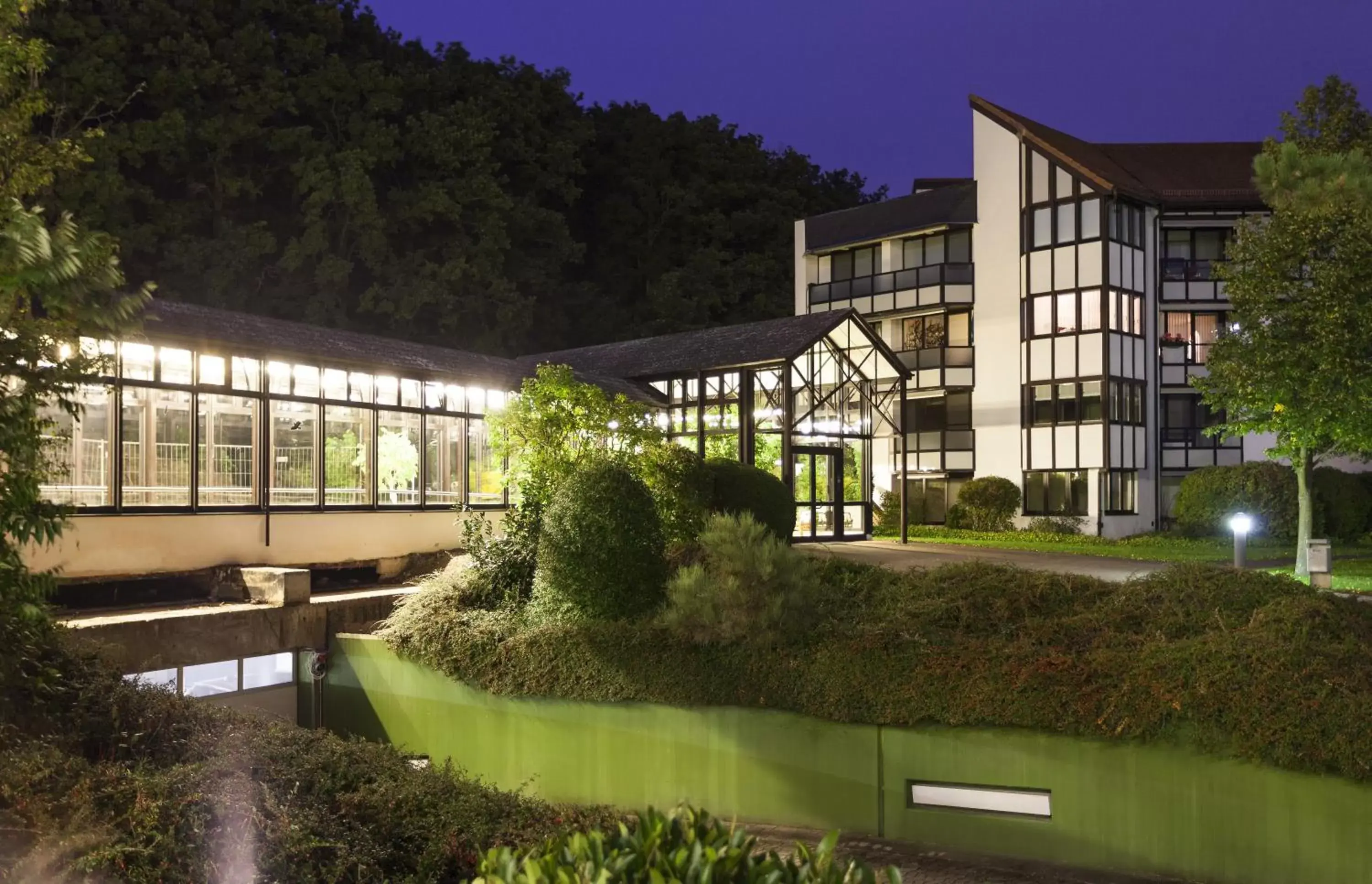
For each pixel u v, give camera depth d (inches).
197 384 605.3
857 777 388.5
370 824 257.6
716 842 147.8
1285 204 800.3
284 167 1579.7
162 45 1462.8
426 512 749.9
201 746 283.7
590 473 483.2
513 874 140.1
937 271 1457.9
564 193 1977.1
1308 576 768.9
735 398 946.7
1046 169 1368.1
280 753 282.7
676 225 2198.6
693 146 2271.2
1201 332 1471.5
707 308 2017.7
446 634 483.5
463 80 1931.6
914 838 378.0
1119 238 1330.0
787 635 413.4
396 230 1648.6
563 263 1969.7
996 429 1419.8
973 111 1451.8
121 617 491.8
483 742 470.9
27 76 327.0
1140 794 344.8
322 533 674.2
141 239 1333.7
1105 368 1299.2
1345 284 746.8
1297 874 320.2
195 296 1386.6
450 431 775.1
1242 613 384.2
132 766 272.5
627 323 2005.4
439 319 1621.6
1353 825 313.1
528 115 1967.3
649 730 428.1
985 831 366.6
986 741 368.8
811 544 983.0
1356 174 768.3
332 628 550.3
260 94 1525.6
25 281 262.8
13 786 230.2
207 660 493.7
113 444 559.8
